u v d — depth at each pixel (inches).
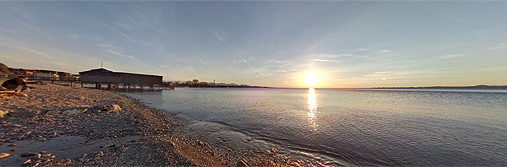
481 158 262.2
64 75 1939.0
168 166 165.5
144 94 1524.4
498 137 367.6
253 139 327.9
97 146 209.0
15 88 466.6
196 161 190.4
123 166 156.9
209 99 1251.8
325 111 724.0
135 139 249.3
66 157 171.9
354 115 626.8
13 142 201.2
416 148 298.7
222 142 303.3
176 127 385.7
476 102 1295.5
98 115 390.3
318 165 229.1
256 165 220.4
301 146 297.4
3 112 290.4
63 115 358.9
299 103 1074.7
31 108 360.2
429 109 835.4
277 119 528.4
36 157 165.6
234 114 605.3
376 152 277.9
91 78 1907.0
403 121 527.8
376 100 1407.5
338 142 322.0
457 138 357.4
